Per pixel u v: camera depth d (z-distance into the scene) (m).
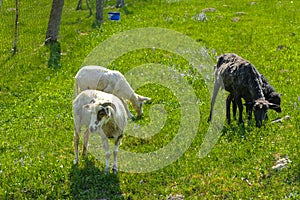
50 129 15.71
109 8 39.19
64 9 40.00
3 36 29.47
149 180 11.97
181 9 36.62
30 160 13.01
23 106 18.62
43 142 14.56
